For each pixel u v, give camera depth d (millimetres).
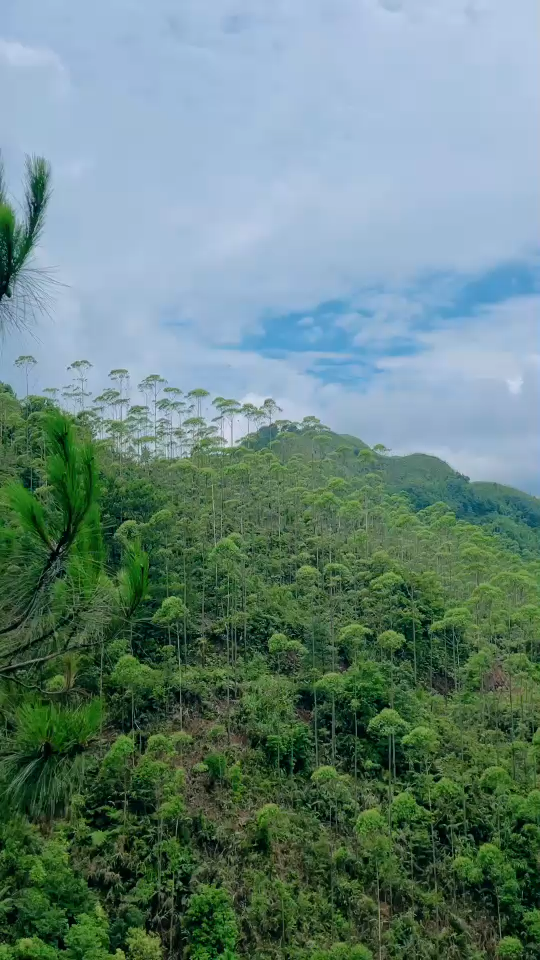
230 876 30656
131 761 34250
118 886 28453
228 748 37031
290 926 29984
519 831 37219
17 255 7078
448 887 34312
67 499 7035
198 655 42375
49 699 7746
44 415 7586
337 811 35500
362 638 45531
